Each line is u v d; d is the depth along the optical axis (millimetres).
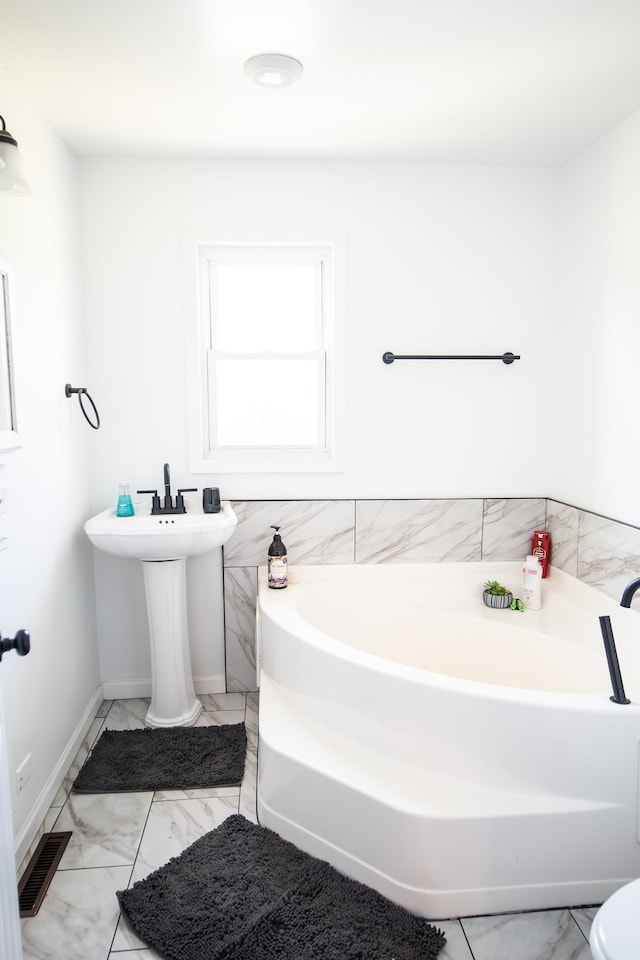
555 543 3021
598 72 2082
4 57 1951
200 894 1771
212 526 2529
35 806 2074
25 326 2105
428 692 1863
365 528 3043
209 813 2166
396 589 2957
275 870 1865
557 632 2598
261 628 2605
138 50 1928
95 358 2865
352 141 2639
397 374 2986
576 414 2838
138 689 3051
